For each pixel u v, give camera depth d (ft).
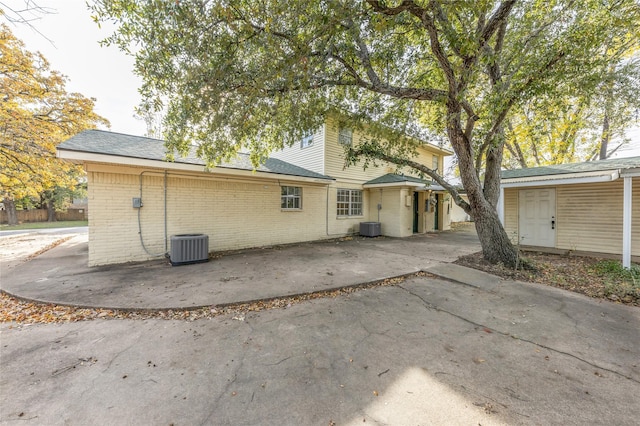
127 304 12.97
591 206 24.90
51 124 38.99
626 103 26.99
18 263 22.09
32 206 82.69
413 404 6.64
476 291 15.25
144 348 9.35
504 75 19.19
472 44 13.24
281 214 32.58
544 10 17.75
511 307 12.96
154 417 6.24
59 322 11.50
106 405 6.61
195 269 19.89
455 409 6.46
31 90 36.60
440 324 11.20
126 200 22.21
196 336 10.22
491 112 15.79
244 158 32.35
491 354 8.94
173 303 13.10
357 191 42.47
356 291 15.33
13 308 12.96
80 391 7.12
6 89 34.55
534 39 17.38
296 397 6.91
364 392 7.10
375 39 18.42
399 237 39.06
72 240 36.94
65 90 41.04
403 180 38.01
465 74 15.26
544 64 15.39
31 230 52.90
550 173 24.53
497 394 6.99
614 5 14.73
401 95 18.44
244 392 7.11
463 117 22.56
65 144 19.58
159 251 23.80
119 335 10.32
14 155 36.27
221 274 18.42
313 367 8.23
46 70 38.52
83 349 9.28
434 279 17.61
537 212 28.07
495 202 21.48
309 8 12.10
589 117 41.75
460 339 9.95
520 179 25.30
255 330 10.69
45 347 9.40
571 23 16.17
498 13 14.80
